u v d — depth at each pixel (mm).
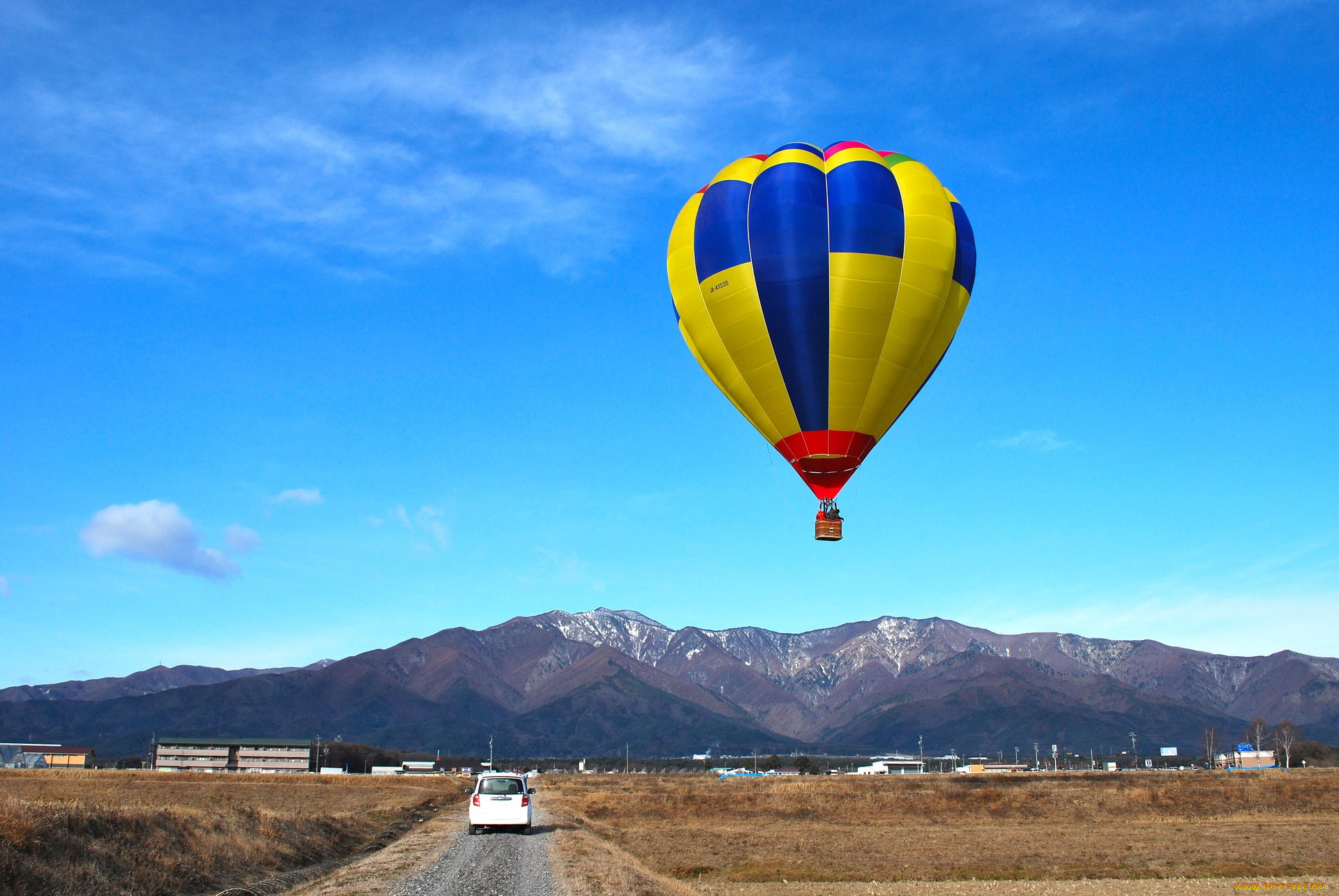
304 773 186250
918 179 43250
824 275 41469
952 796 98625
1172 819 78312
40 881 20859
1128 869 44438
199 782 119062
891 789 118375
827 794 104625
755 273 42250
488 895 24078
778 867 43469
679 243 45250
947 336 43406
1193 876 42719
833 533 43500
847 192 42219
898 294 41594
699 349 45125
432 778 164000
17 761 187625
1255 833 62625
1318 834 62031
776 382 42875
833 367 41969
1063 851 51812
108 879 22656
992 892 36875
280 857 31406
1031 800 93750
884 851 51250
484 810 40656
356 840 41219
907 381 42781
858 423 42812
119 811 27094
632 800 93500
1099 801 92562
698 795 103750
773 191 42750
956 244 42781
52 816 23828
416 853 33188
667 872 41219
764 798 96938
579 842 37344
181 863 25922
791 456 44250
